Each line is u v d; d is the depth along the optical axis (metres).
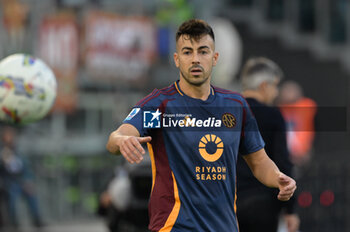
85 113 47.91
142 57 48.31
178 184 12.16
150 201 12.45
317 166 31.64
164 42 48.97
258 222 17.22
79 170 42.22
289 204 17.69
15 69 14.74
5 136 36.69
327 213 31.59
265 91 17.88
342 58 60.38
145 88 48.84
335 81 57.75
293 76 56.72
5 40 44.62
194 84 12.30
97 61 46.66
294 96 38.75
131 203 24.58
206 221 12.17
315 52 60.44
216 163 12.27
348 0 63.03
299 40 60.88
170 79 49.47
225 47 39.62
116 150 11.57
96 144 47.62
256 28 59.06
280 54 58.06
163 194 12.18
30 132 45.56
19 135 45.12
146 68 48.62
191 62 12.17
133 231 24.81
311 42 60.94
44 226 38.00
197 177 12.18
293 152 36.94
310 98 55.78
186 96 12.48
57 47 45.56
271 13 62.12
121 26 47.69
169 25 48.72
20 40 45.03
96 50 46.59
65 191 41.81
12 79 14.65
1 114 14.90
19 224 38.59
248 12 59.28
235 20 57.91
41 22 45.44
